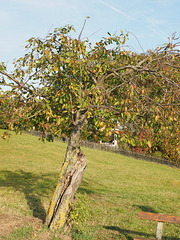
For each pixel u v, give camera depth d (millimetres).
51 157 27266
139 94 8562
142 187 20484
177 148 8273
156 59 7875
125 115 7473
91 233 8406
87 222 9922
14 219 8758
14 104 8312
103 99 8055
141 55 8844
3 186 14156
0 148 27531
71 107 7668
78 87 8008
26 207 10648
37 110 8391
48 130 9695
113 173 24688
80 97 7363
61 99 7699
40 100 7781
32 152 28172
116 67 8883
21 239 6973
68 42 7926
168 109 7977
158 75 8031
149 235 9586
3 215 9078
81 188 16672
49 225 8055
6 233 7316
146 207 13977
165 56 7906
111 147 40188
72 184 8047
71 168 8070
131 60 9070
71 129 9891
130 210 12977
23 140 34062
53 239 7203
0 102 7738
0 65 8102
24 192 13320
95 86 7910
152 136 9008
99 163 28938
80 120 8203
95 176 21938
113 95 9422
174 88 8234
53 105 8359
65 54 8203
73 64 7777
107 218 11039
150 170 29844
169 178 26641
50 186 15422
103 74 8500
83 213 8102
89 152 35688
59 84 8492
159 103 7922
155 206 14547
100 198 14609
